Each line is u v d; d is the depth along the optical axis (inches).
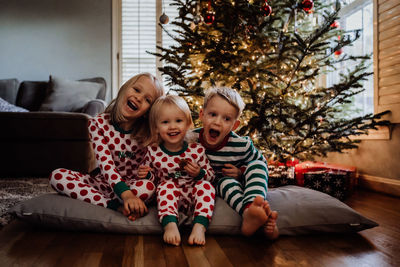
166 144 51.6
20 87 137.9
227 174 52.7
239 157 54.2
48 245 39.3
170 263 33.7
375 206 63.6
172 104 48.8
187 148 51.9
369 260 35.2
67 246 38.9
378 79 80.3
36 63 150.2
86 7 152.6
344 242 41.5
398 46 73.3
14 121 99.7
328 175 70.5
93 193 48.1
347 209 45.1
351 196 74.7
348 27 108.4
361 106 100.2
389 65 76.3
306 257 36.0
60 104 126.3
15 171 101.0
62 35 151.4
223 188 49.0
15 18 149.6
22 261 34.1
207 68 87.0
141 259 34.8
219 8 79.0
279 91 82.2
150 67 159.6
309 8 78.2
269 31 83.9
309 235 44.5
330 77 118.3
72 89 130.7
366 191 81.7
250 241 41.7
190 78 85.2
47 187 79.3
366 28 97.8
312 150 82.6
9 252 36.8
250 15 79.0
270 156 84.4
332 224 44.0
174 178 50.3
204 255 36.2
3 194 69.2
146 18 158.6
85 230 44.8
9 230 45.4
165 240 39.9
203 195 45.3
